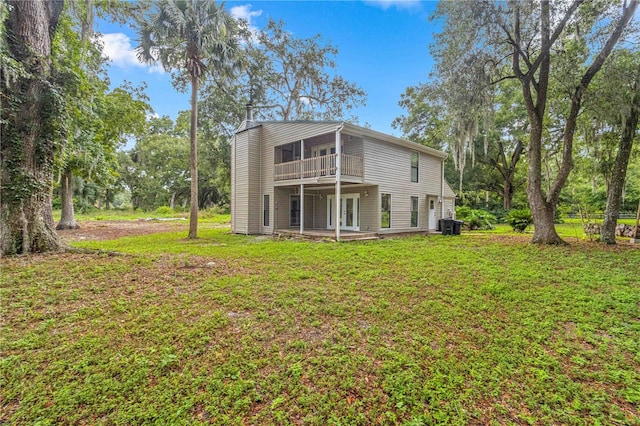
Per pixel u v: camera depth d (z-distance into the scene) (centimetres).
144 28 1067
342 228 1462
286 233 1297
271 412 228
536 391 255
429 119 2348
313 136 1226
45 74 675
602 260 731
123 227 1820
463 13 895
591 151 1198
